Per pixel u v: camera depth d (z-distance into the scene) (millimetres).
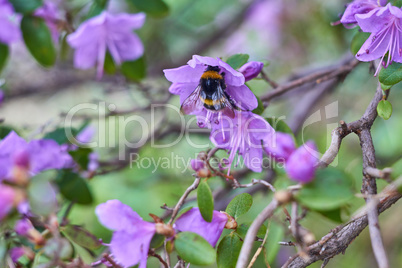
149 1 580
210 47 902
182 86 469
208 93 460
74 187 512
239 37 950
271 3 917
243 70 461
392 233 729
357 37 491
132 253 432
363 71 756
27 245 452
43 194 427
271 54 937
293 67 926
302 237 411
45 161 467
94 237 454
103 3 562
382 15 451
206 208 432
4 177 429
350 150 676
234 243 442
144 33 883
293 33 915
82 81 837
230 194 591
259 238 445
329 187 399
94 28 555
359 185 484
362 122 436
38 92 848
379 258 393
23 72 860
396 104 747
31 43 536
